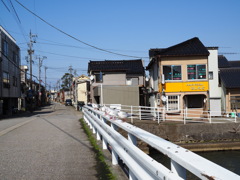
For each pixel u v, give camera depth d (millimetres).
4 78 28453
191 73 21953
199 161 1645
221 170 1436
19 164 4969
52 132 9609
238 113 25047
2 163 5055
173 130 17391
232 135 17812
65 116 21078
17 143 7281
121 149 4074
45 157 5543
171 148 2068
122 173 4262
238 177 1299
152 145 2422
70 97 71938
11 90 31547
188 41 22750
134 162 3188
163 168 2117
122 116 5824
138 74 35562
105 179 3998
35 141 7598
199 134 17547
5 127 12016
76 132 9586
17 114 30641
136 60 37281
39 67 56875
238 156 14859
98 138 7543
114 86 26078
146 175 2621
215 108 26844
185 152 1918
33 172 4426
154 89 25750
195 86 21797
